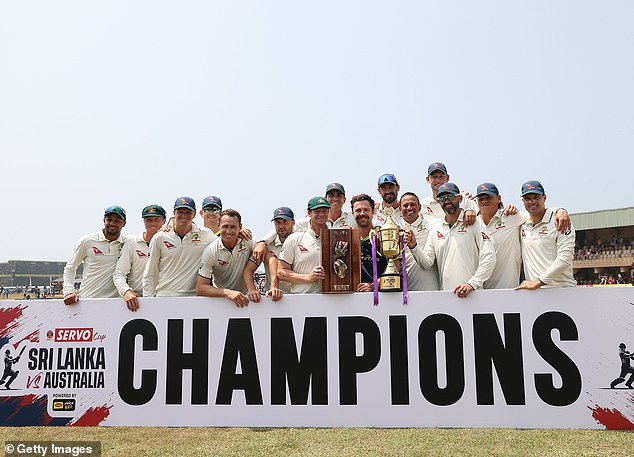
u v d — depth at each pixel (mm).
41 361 4145
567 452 3127
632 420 3611
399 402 3842
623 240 34656
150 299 4129
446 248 4191
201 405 3988
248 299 4066
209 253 4250
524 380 3754
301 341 3980
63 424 4051
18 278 72750
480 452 3146
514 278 4332
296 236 4355
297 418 3914
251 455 3172
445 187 4156
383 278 3951
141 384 4047
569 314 3758
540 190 4129
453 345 3846
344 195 5008
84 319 4160
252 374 3988
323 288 3967
